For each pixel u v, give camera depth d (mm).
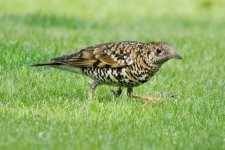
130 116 18547
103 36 37281
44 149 14930
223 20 52156
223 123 18594
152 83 23172
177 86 23250
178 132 17422
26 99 20000
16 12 46938
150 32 42531
